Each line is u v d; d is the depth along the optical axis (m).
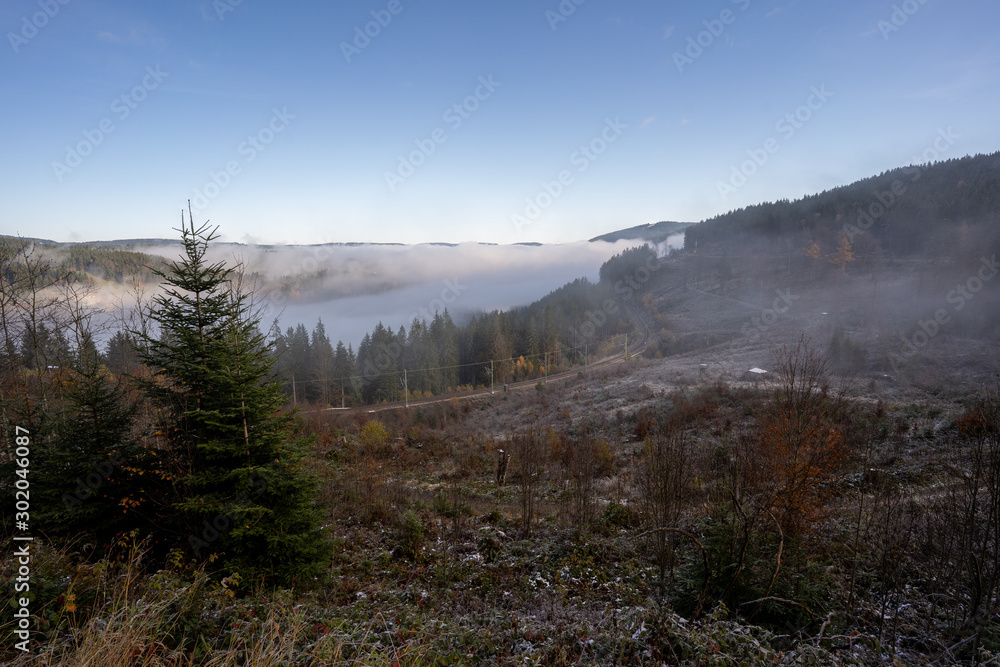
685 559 8.74
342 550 11.66
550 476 20.83
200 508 7.50
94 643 3.64
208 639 4.51
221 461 8.26
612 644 4.94
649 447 18.66
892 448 18.14
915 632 6.27
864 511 10.84
